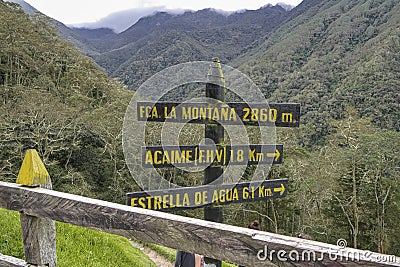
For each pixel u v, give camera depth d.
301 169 18.00
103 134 18.05
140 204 2.88
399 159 18.62
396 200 18.08
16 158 19.80
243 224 16.39
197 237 1.62
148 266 7.12
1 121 19.47
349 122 19.55
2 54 30.81
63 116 21.12
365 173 17.80
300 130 30.36
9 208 2.26
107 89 28.80
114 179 17.34
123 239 8.87
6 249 4.55
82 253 5.64
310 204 19.61
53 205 2.08
